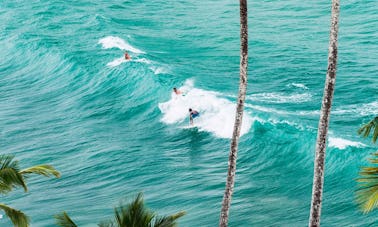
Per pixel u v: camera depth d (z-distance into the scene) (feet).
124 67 391.04
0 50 463.01
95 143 291.99
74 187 246.06
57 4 577.43
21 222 114.01
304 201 216.54
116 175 254.88
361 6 551.59
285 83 360.89
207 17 547.90
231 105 309.22
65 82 390.01
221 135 288.51
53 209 226.38
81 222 213.46
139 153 275.80
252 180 239.71
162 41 468.75
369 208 97.66
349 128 284.00
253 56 423.23
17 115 341.62
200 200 224.33
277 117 290.35
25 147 294.87
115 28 495.82
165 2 606.96
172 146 284.00
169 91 345.31
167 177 249.34
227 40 469.57
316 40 461.78
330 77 129.59
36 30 495.41
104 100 353.92
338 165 237.25
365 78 363.15
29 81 405.39
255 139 274.36
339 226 194.39
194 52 440.45
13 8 570.87
